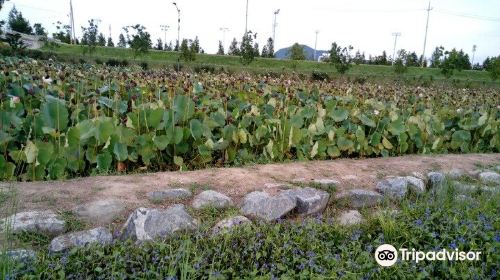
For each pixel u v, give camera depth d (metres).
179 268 2.37
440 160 5.10
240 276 2.42
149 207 3.04
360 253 2.68
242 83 8.04
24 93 5.09
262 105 6.02
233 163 4.84
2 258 2.15
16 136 4.12
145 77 8.39
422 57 42.25
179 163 4.43
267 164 4.45
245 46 26.11
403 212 3.30
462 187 4.10
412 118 5.98
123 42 42.28
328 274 2.44
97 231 2.66
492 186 4.25
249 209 3.15
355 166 4.52
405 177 4.07
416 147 6.12
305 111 5.50
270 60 29.91
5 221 2.54
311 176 4.00
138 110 4.41
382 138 5.59
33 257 2.32
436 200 3.69
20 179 3.83
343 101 6.50
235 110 5.21
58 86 5.80
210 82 8.13
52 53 19.89
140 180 3.51
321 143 5.09
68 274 2.28
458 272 2.56
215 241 2.70
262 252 2.63
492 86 24.80
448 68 26.59
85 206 2.89
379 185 3.88
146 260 2.42
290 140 4.91
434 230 3.04
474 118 6.62
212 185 3.54
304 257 2.64
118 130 4.13
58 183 3.31
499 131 6.80
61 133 4.21
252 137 5.01
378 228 3.13
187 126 4.68
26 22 33.38
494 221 3.19
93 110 4.86
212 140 4.70
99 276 2.25
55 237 2.58
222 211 3.14
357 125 5.55
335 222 3.18
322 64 29.89
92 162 4.13
